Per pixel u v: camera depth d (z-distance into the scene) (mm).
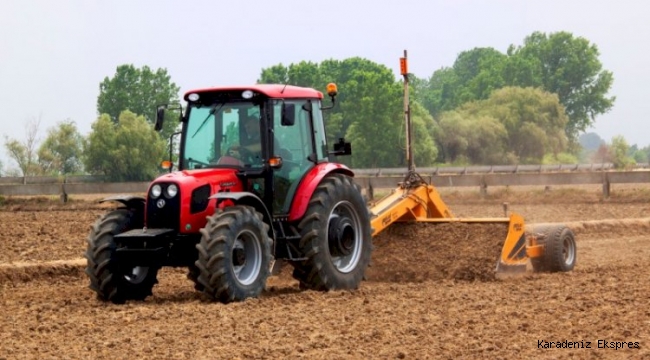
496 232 21734
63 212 46938
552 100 163875
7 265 23703
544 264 22719
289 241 19266
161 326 15320
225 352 13203
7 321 16234
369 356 12875
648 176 49438
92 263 18281
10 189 58375
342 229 19750
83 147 116562
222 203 18484
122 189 58938
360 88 134125
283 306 17219
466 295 18438
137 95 158375
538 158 157625
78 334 14805
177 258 18578
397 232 22656
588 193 51031
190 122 19594
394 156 131875
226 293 17500
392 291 19375
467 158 147750
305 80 157500
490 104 162375
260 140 18953
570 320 15367
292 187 19328
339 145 20703
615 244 31219
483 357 12758
